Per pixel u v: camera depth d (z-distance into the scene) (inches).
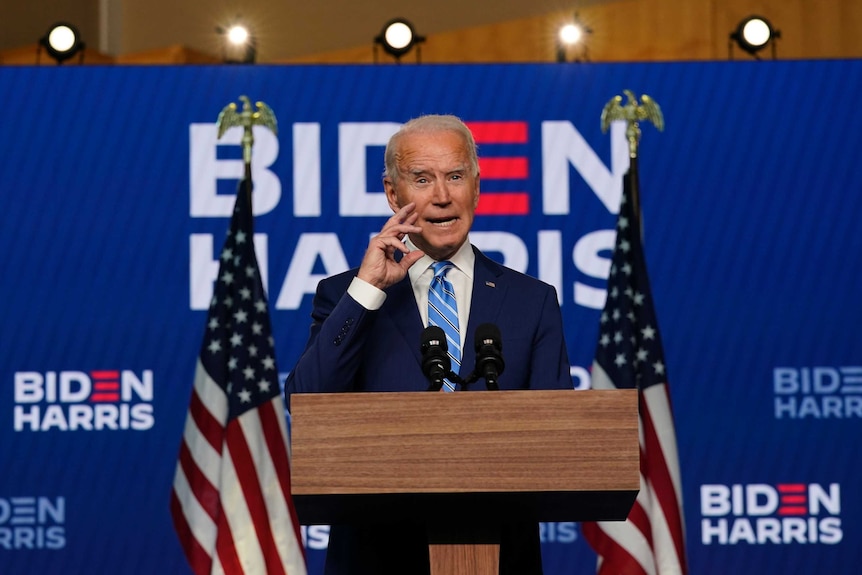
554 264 679.1
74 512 661.9
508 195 681.6
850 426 674.8
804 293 681.0
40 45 764.0
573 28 845.2
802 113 687.7
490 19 972.6
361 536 284.4
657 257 681.6
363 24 997.8
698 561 667.4
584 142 684.1
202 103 682.2
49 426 665.6
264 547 558.6
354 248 678.5
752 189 684.1
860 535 668.1
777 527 669.3
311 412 222.8
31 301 671.1
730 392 676.7
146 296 674.8
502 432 222.1
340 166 681.6
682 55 909.2
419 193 299.6
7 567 658.2
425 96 685.3
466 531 242.2
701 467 672.4
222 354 591.2
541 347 299.9
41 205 676.1
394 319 297.9
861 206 684.1
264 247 676.1
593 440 222.1
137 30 1015.6
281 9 1009.5
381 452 221.8
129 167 679.1
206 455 582.2
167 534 664.4
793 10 897.5
